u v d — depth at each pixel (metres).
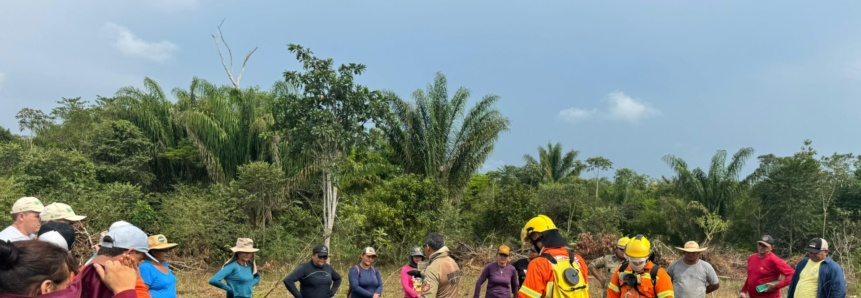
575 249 16.88
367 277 5.99
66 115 28.14
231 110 21.48
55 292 2.00
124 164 21.52
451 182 21.50
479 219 22.16
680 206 25.27
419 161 20.97
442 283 4.81
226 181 20.81
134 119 24.02
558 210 25.75
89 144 21.72
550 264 3.39
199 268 15.83
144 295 3.03
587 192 28.09
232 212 18.41
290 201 20.19
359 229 17.22
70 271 2.34
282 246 17.33
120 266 2.33
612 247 16.38
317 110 13.69
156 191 23.19
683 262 5.49
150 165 23.23
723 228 22.39
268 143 20.91
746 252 20.75
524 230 3.67
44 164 17.84
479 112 21.84
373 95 14.43
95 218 16.14
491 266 5.72
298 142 13.77
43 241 2.04
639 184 39.88
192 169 23.17
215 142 20.64
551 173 38.62
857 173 24.97
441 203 18.64
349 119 14.03
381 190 18.14
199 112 20.69
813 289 5.48
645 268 4.22
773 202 22.77
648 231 27.58
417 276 5.25
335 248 15.58
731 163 24.70
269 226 19.14
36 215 4.01
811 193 21.86
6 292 1.87
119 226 3.36
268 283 12.50
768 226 23.06
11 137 29.98
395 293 10.81
